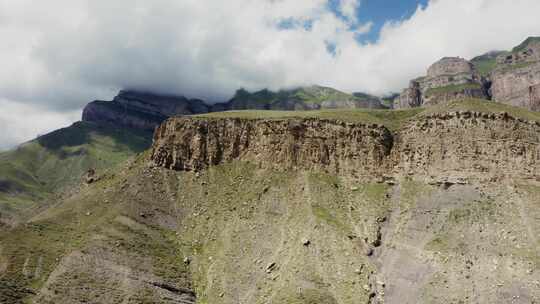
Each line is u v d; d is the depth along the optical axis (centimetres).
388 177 15200
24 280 10925
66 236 12681
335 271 11956
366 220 13738
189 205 15212
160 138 17162
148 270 12231
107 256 12150
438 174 14212
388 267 12256
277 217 14188
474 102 15962
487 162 13962
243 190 15412
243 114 18450
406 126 16250
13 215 19788
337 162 15712
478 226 12319
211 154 16600
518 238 11775
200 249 13775
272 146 16238
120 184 15275
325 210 14012
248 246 13412
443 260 11675
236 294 12012
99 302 10869
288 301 11088
